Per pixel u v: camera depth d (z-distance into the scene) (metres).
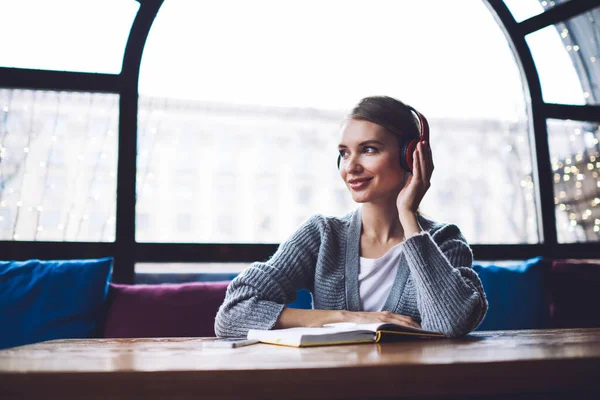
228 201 5.01
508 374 0.71
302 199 5.18
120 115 2.77
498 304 2.51
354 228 1.59
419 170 1.40
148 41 2.89
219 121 4.24
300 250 1.57
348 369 0.67
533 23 3.26
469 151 3.56
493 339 1.10
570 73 3.34
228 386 0.65
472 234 3.37
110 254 2.64
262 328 1.27
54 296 2.21
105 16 2.85
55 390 0.65
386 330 1.07
